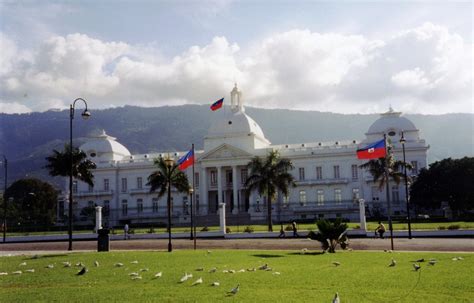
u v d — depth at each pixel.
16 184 133.38
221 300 15.50
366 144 102.00
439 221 73.62
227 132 109.56
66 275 22.47
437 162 87.94
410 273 21.02
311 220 86.38
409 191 91.50
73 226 92.31
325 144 112.69
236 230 63.75
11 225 94.06
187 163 55.28
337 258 28.64
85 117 43.88
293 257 29.64
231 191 109.62
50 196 132.38
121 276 21.59
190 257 30.08
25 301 16.16
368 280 19.17
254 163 74.69
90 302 15.75
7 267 26.50
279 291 17.00
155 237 60.06
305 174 105.38
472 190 81.75
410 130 101.56
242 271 22.38
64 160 62.72
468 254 29.94
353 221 83.88
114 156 121.75
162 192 75.69
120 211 114.44
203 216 96.56
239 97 114.62
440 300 15.20
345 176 102.81
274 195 72.69
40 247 48.69
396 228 57.38
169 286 18.48
